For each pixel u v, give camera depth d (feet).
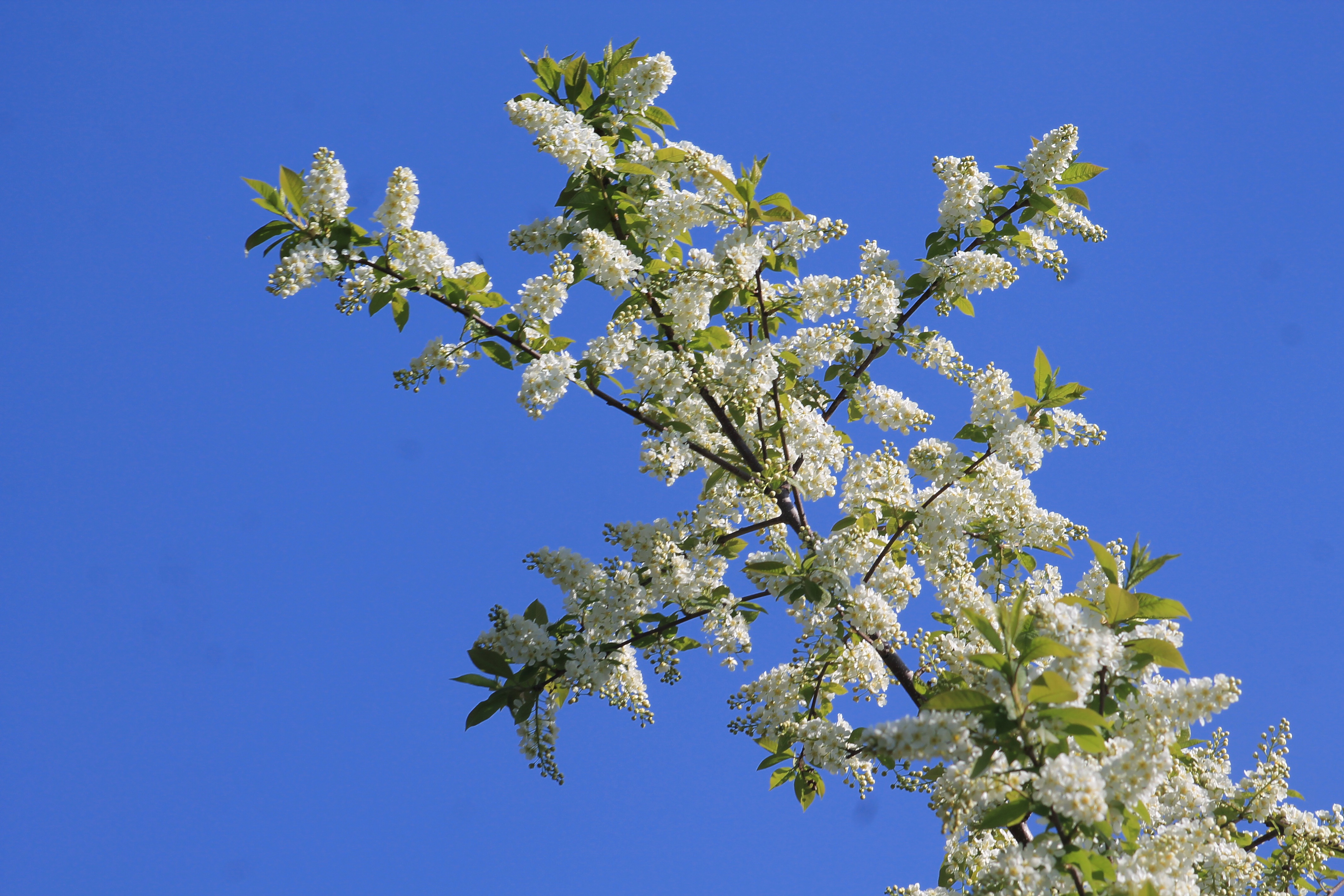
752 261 19.30
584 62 20.44
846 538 18.04
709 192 19.94
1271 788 19.36
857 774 18.61
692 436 20.22
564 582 19.97
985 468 19.43
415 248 18.03
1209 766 19.70
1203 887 16.70
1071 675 12.96
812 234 19.88
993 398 19.67
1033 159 21.58
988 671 13.96
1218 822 19.08
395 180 17.85
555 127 19.17
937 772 16.29
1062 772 12.09
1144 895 12.54
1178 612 14.44
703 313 19.22
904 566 19.89
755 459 20.18
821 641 18.80
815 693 20.07
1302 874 19.13
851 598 17.95
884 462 19.29
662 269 20.24
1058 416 20.62
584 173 19.77
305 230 17.72
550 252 20.18
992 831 18.22
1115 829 13.74
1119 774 13.39
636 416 20.06
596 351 18.90
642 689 20.11
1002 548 19.95
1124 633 14.75
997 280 20.77
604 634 19.48
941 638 18.51
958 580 19.16
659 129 20.94
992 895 14.37
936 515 18.92
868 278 21.20
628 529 20.39
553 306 18.71
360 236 17.99
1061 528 19.26
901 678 18.98
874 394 21.01
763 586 19.83
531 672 19.02
